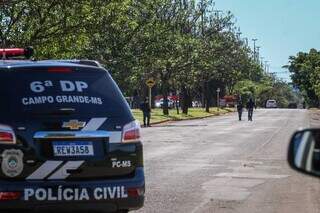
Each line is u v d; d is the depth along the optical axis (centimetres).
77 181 773
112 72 4650
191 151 2259
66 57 3297
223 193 1276
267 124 4797
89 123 788
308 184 1405
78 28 3216
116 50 4616
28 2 2986
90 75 816
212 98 11488
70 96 790
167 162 1862
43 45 3155
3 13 2975
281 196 1242
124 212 824
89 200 774
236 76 10294
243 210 1090
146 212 1062
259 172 1622
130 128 815
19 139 756
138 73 5291
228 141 2816
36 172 759
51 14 3098
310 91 13800
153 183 1411
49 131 767
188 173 1596
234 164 1816
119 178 802
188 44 6531
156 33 5091
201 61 6894
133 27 4556
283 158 1995
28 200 750
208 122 5316
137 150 820
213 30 7538
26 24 3077
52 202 759
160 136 3195
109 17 3366
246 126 4441
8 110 763
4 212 752
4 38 3002
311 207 1121
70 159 773
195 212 1067
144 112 4597
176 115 6494
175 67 6444
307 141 407
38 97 777
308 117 6581
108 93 817
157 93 10400
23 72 786
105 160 791
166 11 6238
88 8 3194
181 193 1268
